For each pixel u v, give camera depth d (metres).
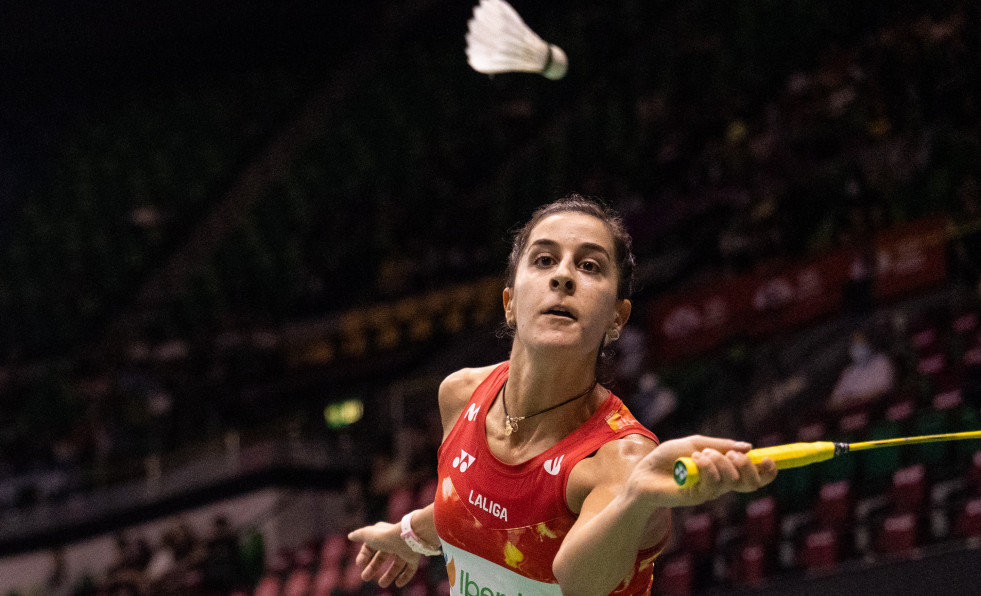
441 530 4.19
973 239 17.91
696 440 3.18
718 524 15.52
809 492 15.25
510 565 3.95
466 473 4.08
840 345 18.66
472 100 35.69
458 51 38.47
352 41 41.44
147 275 34.75
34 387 30.19
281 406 27.83
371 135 36.41
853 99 23.16
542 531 3.83
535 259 4.06
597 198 4.32
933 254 18.23
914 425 14.66
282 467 23.41
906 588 12.50
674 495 3.10
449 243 29.52
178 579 21.83
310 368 29.19
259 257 32.47
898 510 13.84
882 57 23.08
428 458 21.92
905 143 21.44
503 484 3.94
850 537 14.05
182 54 42.09
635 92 31.66
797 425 17.48
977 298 17.52
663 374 20.53
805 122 24.09
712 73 30.09
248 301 31.05
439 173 32.69
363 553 5.20
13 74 41.31
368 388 27.36
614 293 4.04
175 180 38.50
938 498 13.70
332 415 26.34
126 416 27.59
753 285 20.00
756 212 22.69
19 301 34.62
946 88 21.39
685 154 27.11
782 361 19.23
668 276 24.20
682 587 14.86
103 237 36.41
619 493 3.51
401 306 28.77
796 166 23.42
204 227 36.28
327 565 20.36
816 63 26.64
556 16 37.38
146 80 42.41
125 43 41.44
